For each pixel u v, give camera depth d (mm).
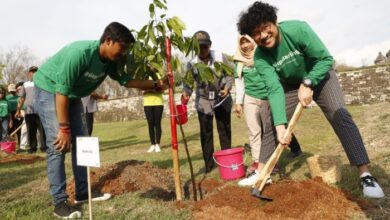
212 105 5293
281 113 3582
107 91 40438
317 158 4047
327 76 3639
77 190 3982
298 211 3156
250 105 4766
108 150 9016
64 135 3367
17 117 9820
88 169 3129
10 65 48438
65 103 3340
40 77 3598
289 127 3443
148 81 4055
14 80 48344
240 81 5156
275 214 3188
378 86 16328
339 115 3568
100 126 19406
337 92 3619
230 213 3268
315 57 3506
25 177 5746
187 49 3711
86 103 8336
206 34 5082
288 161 5434
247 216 3180
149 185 4398
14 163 7461
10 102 11461
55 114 3525
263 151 4285
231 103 5527
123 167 4730
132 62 3820
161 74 3771
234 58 4938
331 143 6848
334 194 3420
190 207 3578
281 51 3607
